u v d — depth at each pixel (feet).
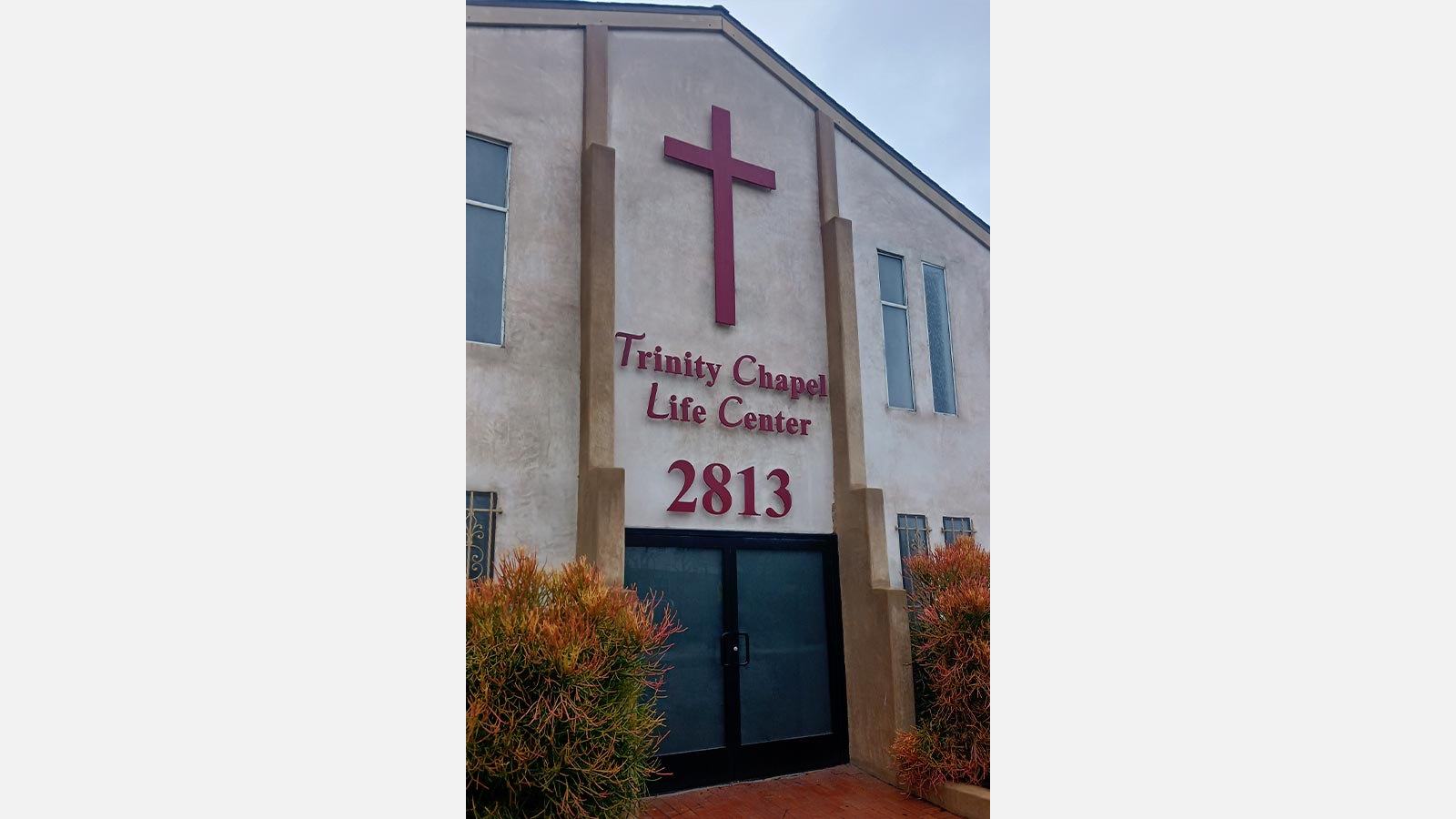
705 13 16.40
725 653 14.56
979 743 13.60
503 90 14.08
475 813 10.08
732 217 15.85
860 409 16.24
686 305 15.10
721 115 16.20
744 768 14.47
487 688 10.18
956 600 14.35
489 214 13.57
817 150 17.20
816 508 16.05
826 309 16.70
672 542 14.28
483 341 13.15
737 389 15.40
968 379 17.65
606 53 15.06
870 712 15.17
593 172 14.17
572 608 11.35
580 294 14.03
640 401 14.29
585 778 10.72
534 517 12.83
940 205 18.07
